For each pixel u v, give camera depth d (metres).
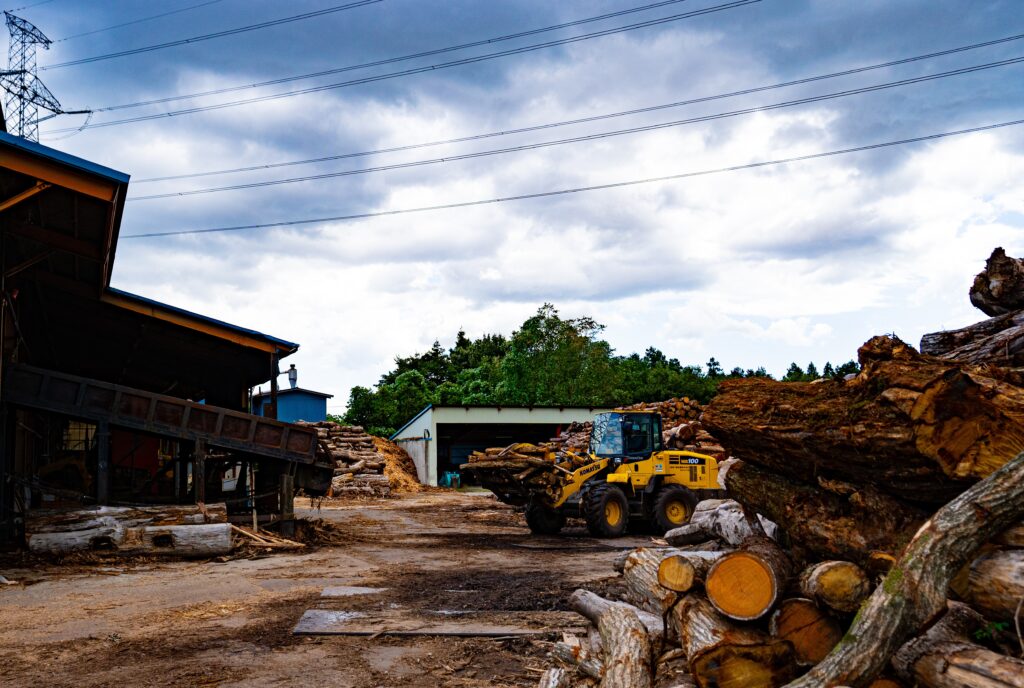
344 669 5.80
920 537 3.71
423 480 39.16
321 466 15.16
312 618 7.46
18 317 16.17
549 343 55.00
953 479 4.03
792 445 4.75
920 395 4.03
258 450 14.61
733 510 7.58
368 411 59.59
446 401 58.09
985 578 3.72
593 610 6.67
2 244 12.68
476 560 12.00
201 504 13.19
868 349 4.54
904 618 3.58
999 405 3.98
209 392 22.30
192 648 6.42
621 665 4.69
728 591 4.53
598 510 15.17
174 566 11.37
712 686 4.05
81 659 6.07
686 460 16.52
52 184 10.91
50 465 16.28
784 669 4.04
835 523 4.70
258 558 12.31
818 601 4.26
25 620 7.52
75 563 11.38
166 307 16.97
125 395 13.70
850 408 4.39
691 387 62.59
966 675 3.36
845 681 3.54
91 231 12.82
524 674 5.66
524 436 45.75
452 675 5.65
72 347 20.23
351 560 12.05
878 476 4.43
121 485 19.00
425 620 7.40
